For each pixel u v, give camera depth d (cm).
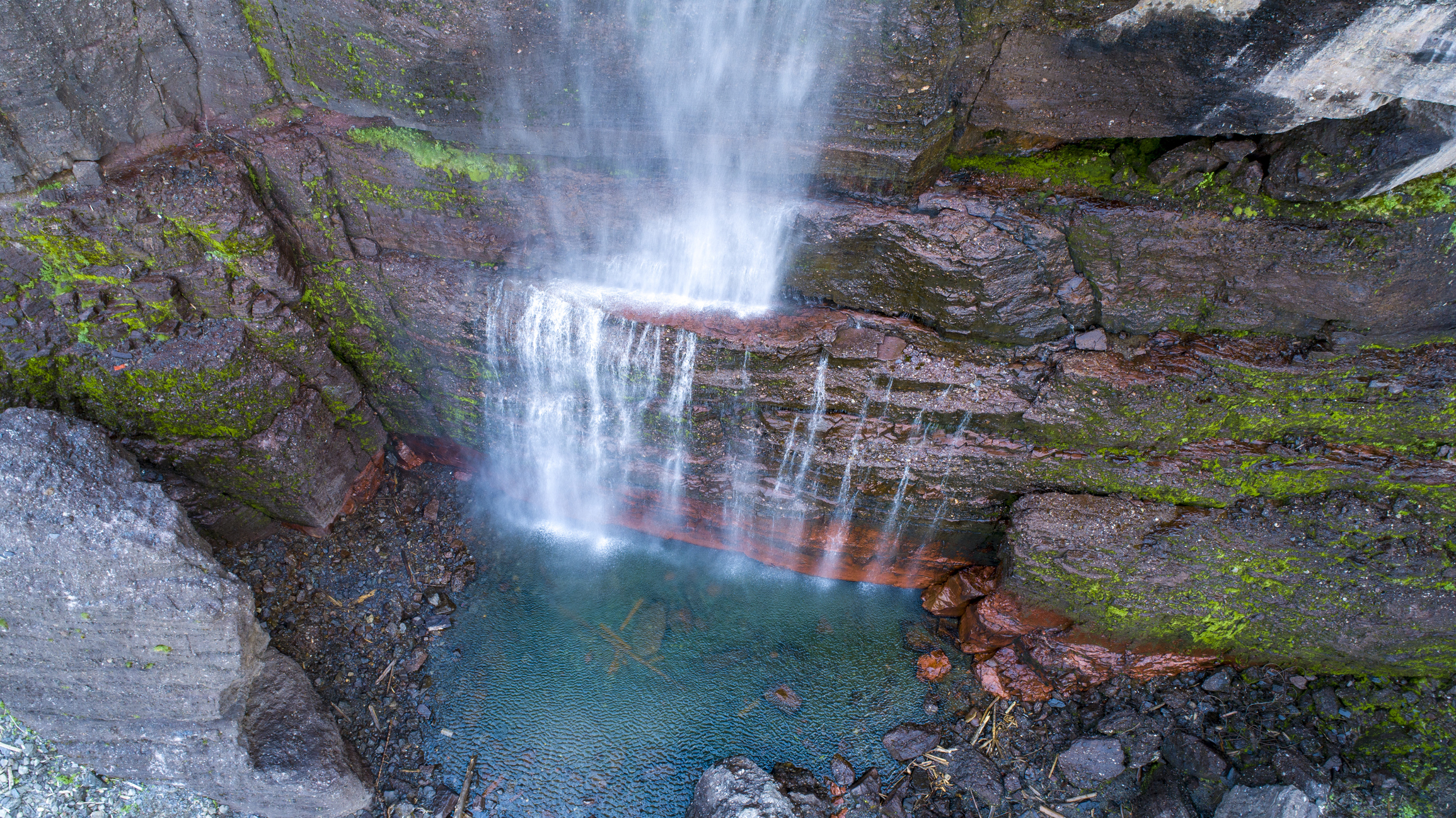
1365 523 466
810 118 434
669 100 441
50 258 449
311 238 522
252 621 463
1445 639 476
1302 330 455
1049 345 494
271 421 526
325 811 480
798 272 505
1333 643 500
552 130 468
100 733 453
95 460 457
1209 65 374
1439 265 407
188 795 470
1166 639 527
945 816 511
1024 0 370
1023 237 452
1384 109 369
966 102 429
